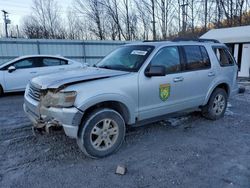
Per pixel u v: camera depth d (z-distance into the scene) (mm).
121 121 3730
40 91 3484
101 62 4664
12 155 3670
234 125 5105
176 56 4449
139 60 4066
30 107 3734
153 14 28938
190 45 4766
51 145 4027
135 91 3811
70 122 3248
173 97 4391
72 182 2984
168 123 5184
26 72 8250
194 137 4422
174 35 28578
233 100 7727
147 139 4309
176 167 3332
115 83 3609
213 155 3688
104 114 3531
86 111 3477
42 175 3135
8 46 15008
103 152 3596
